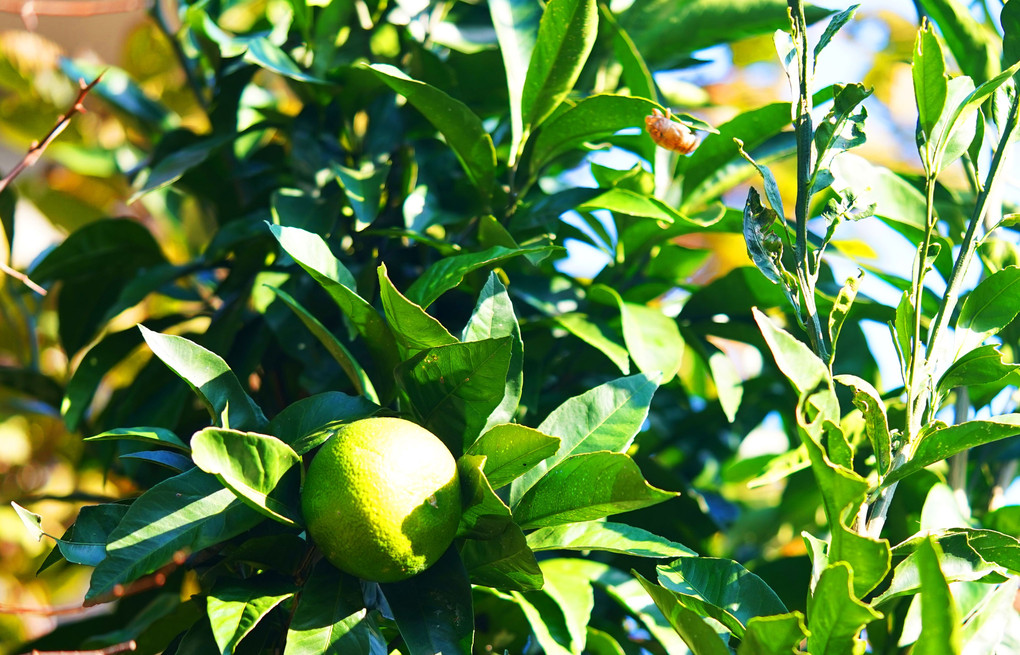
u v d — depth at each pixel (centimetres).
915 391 116
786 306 138
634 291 141
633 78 138
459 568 116
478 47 144
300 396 141
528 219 134
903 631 125
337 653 112
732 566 119
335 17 141
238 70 145
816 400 110
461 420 117
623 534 118
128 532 113
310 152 141
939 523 128
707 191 140
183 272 140
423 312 116
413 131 143
